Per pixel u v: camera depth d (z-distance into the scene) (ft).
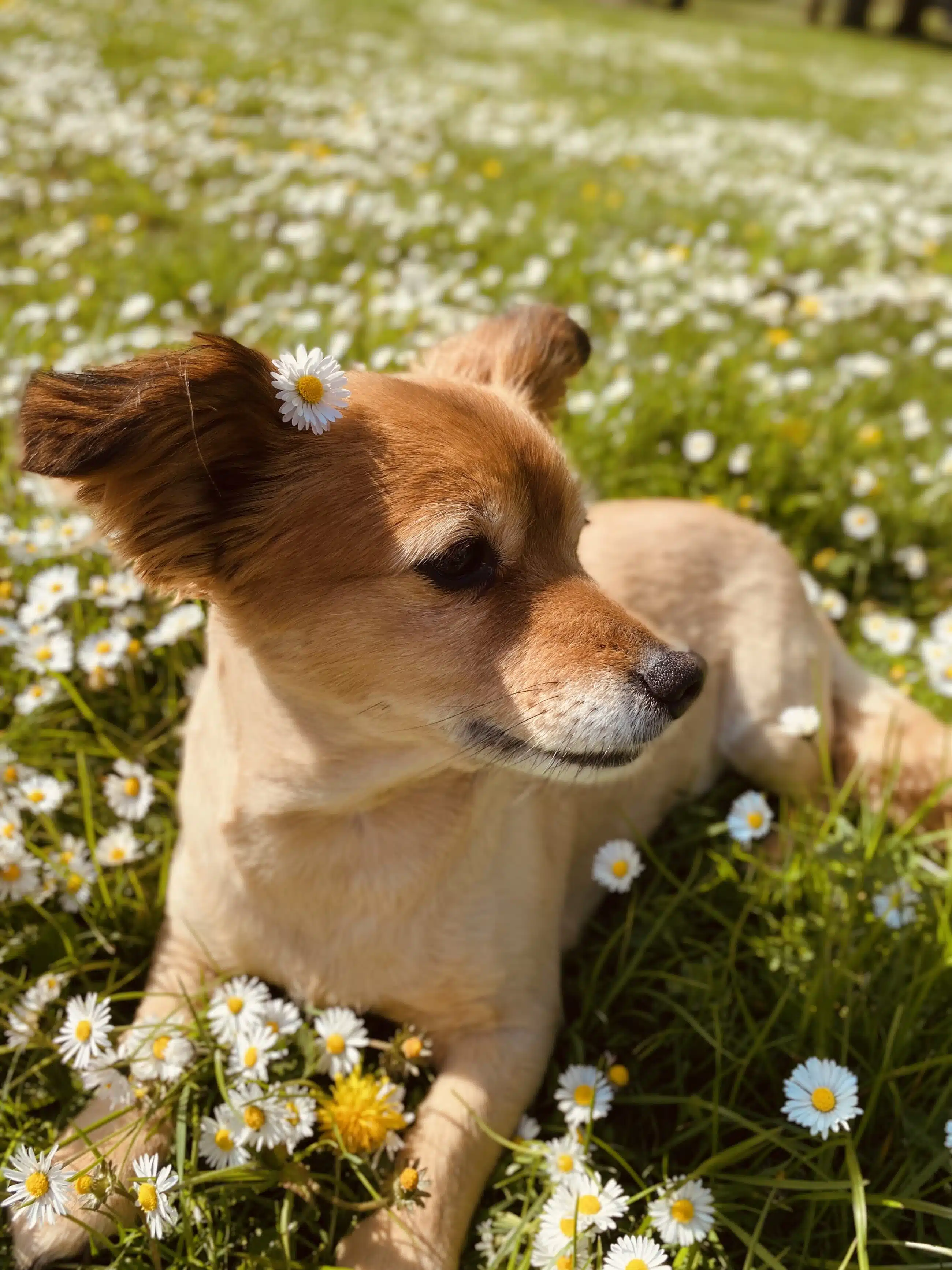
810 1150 1.34
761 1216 1.30
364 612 1.29
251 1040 1.38
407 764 1.36
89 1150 1.30
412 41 8.37
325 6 9.44
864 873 1.57
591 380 2.68
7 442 2.28
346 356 2.50
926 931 1.56
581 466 2.39
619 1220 1.35
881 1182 1.38
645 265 3.38
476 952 1.46
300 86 5.88
